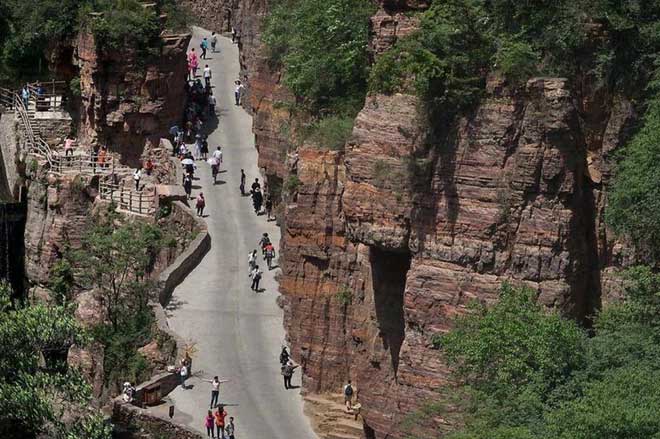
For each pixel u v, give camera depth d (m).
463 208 123.44
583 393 112.00
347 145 128.62
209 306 150.88
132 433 131.62
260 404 136.50
